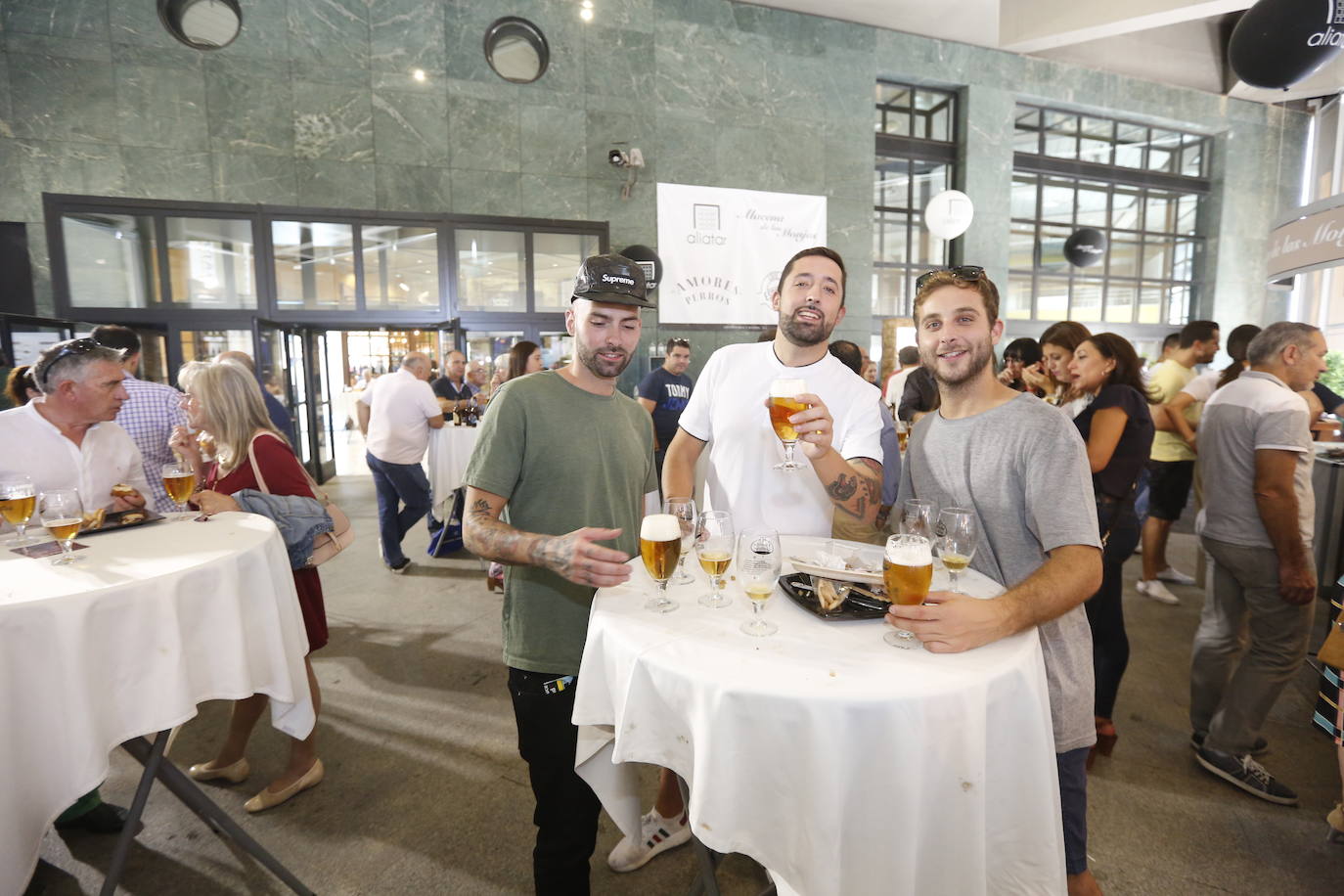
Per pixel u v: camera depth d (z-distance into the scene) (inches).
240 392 79.7
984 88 306.3
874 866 34.2
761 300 275.7
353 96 221.6
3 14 190.1
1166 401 143.2
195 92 206.1
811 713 33.1
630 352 54.4
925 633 38.2
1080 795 52.9
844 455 64.3
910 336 319.0
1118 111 335.3
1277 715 96.7
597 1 245.6
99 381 75.6
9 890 46.4
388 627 127.4
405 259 235.6
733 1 262.8
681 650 38.8
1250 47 113.4
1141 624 130.0
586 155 249.0
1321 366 76.2
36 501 66.8
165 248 210.2
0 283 195.0
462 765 84.2
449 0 229.0
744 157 269.0
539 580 51.9
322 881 65.1
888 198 325.4
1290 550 72.4
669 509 52.1
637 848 66.5
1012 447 50.8
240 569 61.2
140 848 69.4
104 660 50.9
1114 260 365.1
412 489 160.9
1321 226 99.8
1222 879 65.0
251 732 85.4
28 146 194.1
